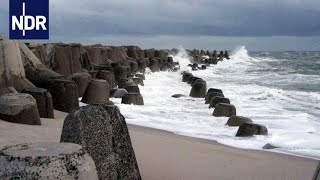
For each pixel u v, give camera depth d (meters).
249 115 12.98
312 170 6.56
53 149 3.50
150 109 13.66
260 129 9.41
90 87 13.53
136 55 35.22
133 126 10.18
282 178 6.10
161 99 16.64
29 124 8.09
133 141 7.91
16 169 3.23
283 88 22.91
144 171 5.98
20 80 11.09
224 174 6.13
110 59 28.33
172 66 37.09
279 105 15.69
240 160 6.98
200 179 5.82
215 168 6.40
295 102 16.67
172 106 14.72
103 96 13.57
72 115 4.41
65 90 11.22
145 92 18.97
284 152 7.84
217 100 14.34
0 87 10.27
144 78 25.05
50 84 11.28
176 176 5.84
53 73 12.19
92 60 23.91
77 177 3.36
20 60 11.40
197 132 9.76
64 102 11.19
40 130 7.61
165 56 41.94
